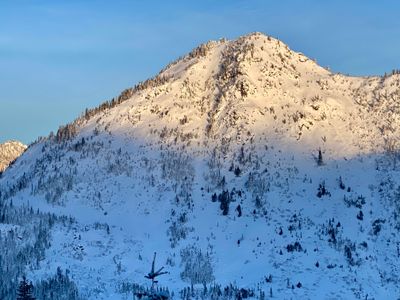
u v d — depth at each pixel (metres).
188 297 151.50
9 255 158.62
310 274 169.00
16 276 148.75
